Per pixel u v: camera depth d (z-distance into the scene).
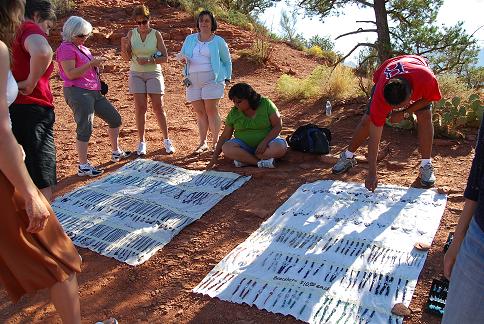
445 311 2.03
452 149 5.83
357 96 8.41
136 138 7.12
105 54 13.22
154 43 5.85
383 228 4.14
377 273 3.58
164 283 3.80
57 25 14.63
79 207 4.95
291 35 18.16
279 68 12.74
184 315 3.41
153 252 4.18
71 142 7.12
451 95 7.85
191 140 6.90
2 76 2.32
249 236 4.26
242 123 5.52
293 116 7.91
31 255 2.55
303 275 3.63
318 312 3.25
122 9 16.50
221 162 5.85
